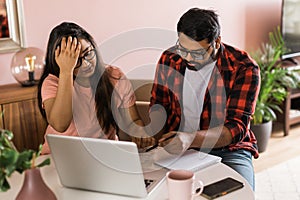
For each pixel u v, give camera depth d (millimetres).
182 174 1170
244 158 1777
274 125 3838
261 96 3248
